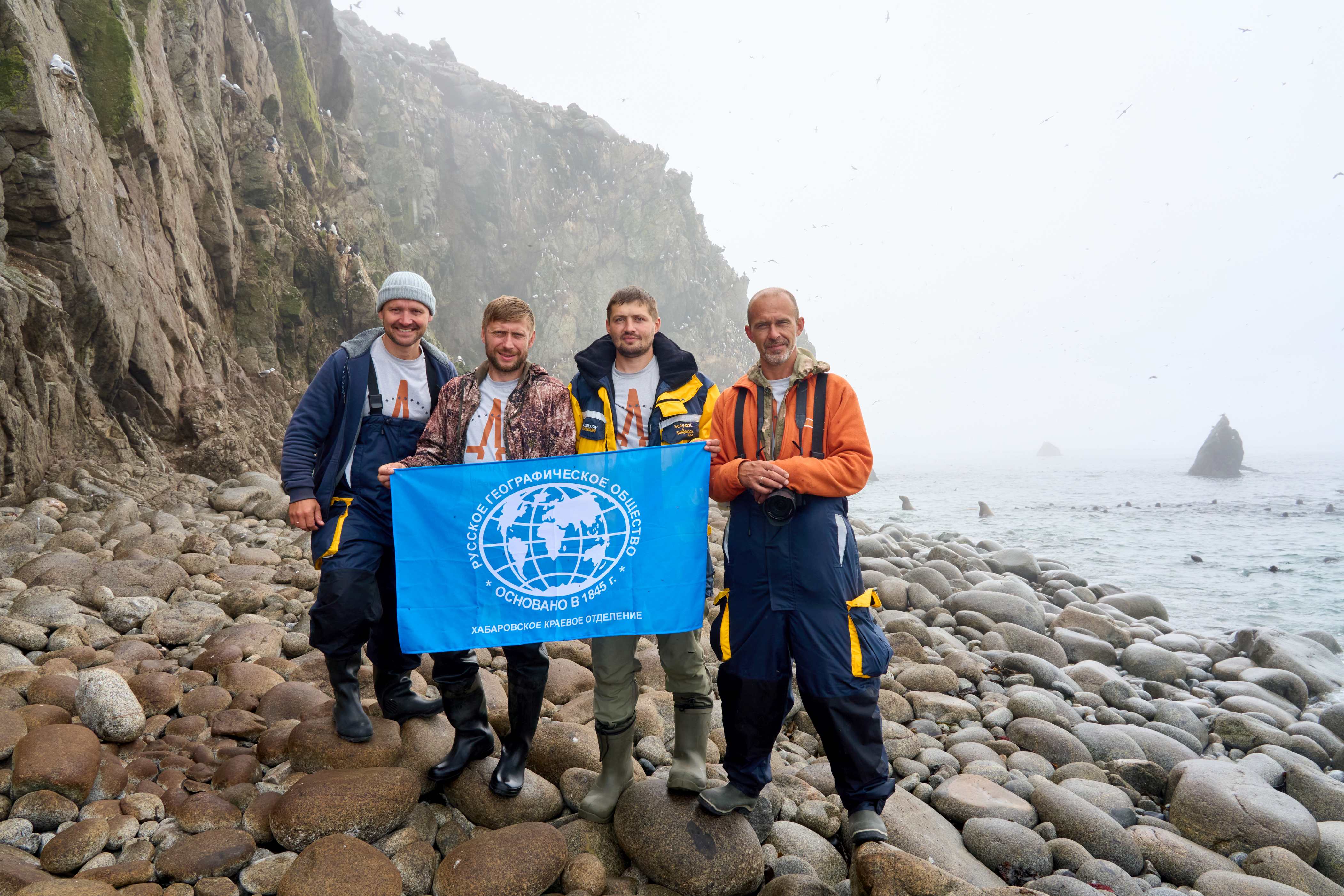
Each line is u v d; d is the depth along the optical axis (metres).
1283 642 8.21
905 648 6.56
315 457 3.29
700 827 2.91
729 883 2.80
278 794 3.01
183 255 13.76
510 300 3.07
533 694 3.09
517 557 2.97
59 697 3.53
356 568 3.10
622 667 3.06
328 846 2.61
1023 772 4.55
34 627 4.37
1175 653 7.99
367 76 55.25
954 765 4.48
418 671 4.55
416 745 3.32
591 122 71.19
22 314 8.73
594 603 2.98
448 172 60.31
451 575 2.96
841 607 2.83
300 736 3.22
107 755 3.10
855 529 15.62
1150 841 3.76
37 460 8.68
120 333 10.71
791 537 2.85
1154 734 5.19
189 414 11.96
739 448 3.05
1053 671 6.57
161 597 5.69
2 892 2.30
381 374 3.31
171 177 13.88
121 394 11.15
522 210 63.72
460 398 3.13
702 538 2.99
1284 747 5.49
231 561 7.15
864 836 2.84
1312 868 3.71
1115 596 10.81
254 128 18.58
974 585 10.27
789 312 3.01
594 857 2.90
